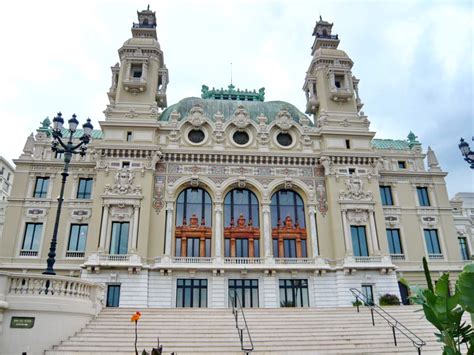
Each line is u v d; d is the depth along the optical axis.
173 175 43.84
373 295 40.12
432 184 49.88
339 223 42.91
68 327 21.44
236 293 39.66
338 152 45.66
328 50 54.28
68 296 21.98
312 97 52.50
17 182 44.72
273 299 39.31
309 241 43.19
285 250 42.88
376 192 44.97
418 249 46.19
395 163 50.72
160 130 45.72
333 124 48.56
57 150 26.05
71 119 25.66
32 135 47.56
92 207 43.41
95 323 23.64
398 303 37.62
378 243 42.66
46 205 44.06
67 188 45.00
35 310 20.03
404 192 48.88
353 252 42.22
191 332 23.05
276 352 19.94
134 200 41.28
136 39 50.97
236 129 47.09
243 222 43.38
